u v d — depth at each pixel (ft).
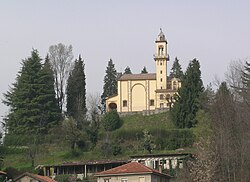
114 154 365.81
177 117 395.55
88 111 435.53
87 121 413.18
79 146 378.12
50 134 396.37
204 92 396.57
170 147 369.71
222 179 258.37
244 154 263.70
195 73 403.95
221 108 289.33
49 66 439.63
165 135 383.45
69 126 382.63
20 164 360.69
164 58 463.42
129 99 461.78
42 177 284.00
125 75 472.03
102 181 269.23
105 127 409.69
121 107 461.78
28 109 403.54
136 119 424.87
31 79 411.75
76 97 445.37
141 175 264.93
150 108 457.27
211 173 260.01
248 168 260.01
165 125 405.59
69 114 440.04
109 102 465.06
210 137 284.82
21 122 401.49
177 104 399.85
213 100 333.62
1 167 347.15
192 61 410.11
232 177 258.57
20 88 409.69
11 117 405.18
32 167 344.69
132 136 391.24
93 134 384.06
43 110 407.64
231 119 281.13
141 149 369.71
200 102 394.32
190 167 282.15
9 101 412.77
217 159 264.31
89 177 321.73
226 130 274.16
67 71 452.35
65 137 380.78
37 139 391.24
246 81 338.34
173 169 320.09
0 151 377.71
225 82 331.77
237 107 293.02
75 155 368.48
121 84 465.47
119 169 271.08
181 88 403.75
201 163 266.36
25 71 414.21
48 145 386.52
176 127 395.55
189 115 391.04
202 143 287.07
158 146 370.73
